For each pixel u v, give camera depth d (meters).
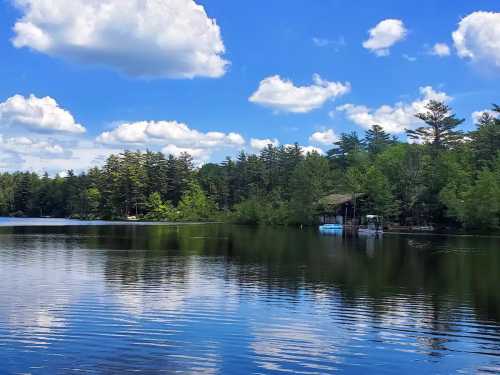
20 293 19.52
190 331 14.36
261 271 26.42
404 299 19.20
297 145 131.25
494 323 15.68
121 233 62.06
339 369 11.58
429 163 88.44
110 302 18.00
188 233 63.94
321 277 24.47
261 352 12.63
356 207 87.81
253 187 125.06
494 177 72.44
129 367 11.43
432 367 11.80
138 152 136.25
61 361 11.73
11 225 86.56
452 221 82.12
